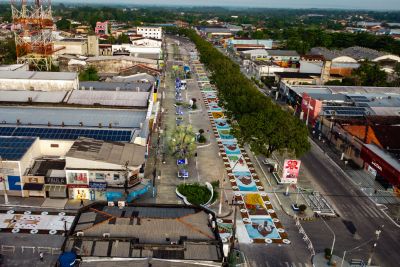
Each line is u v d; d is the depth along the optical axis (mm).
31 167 97625
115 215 72688
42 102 133875
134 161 96062
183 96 198625
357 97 169000
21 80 150625
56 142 104562
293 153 115688
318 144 140875
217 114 171250
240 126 121188
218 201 98688
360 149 122250
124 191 93062
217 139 141000
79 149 96125
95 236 66312
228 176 112500
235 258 76500
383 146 114938
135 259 62375
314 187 108312
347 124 135625
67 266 59969
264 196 102250
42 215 88875
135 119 125250
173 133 130000
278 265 76500
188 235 68250
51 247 78375
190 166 117750
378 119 140250
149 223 69938
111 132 112562
